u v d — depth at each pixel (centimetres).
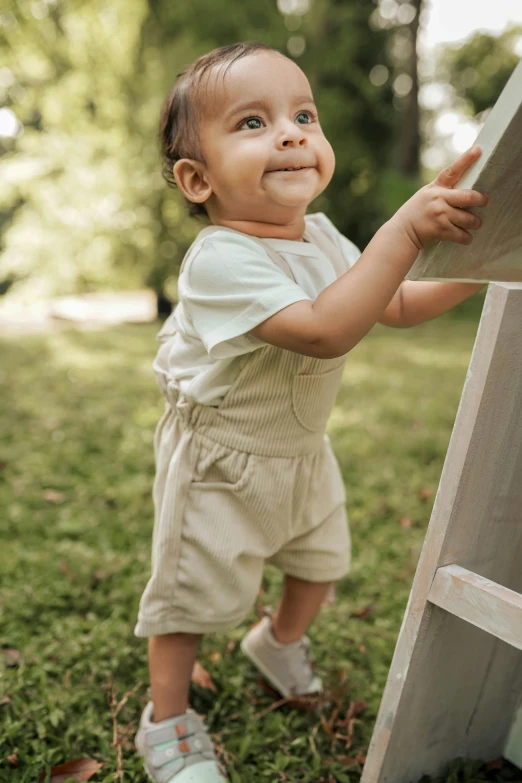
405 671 113
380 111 941
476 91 1606
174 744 135
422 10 1160
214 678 167
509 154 93
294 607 156
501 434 106
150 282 901
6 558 217
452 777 130
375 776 120
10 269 969
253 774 140
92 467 299
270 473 130
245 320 112
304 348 108
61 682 164
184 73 128
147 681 164
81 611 194
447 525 106
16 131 1025
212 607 135
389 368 544
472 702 129
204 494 133
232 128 118
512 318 100
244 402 127
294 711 158
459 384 482
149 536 236
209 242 120
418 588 111
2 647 176
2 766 139
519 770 141
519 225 104
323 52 880
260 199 120
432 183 101
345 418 381
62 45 892
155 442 147
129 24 856
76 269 934
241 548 132
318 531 146
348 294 103
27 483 279
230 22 817
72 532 237
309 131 121
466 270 107
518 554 120
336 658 178
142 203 867
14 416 378
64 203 899
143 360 564
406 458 315
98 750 145
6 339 673
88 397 426
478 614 103
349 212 935
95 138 894
